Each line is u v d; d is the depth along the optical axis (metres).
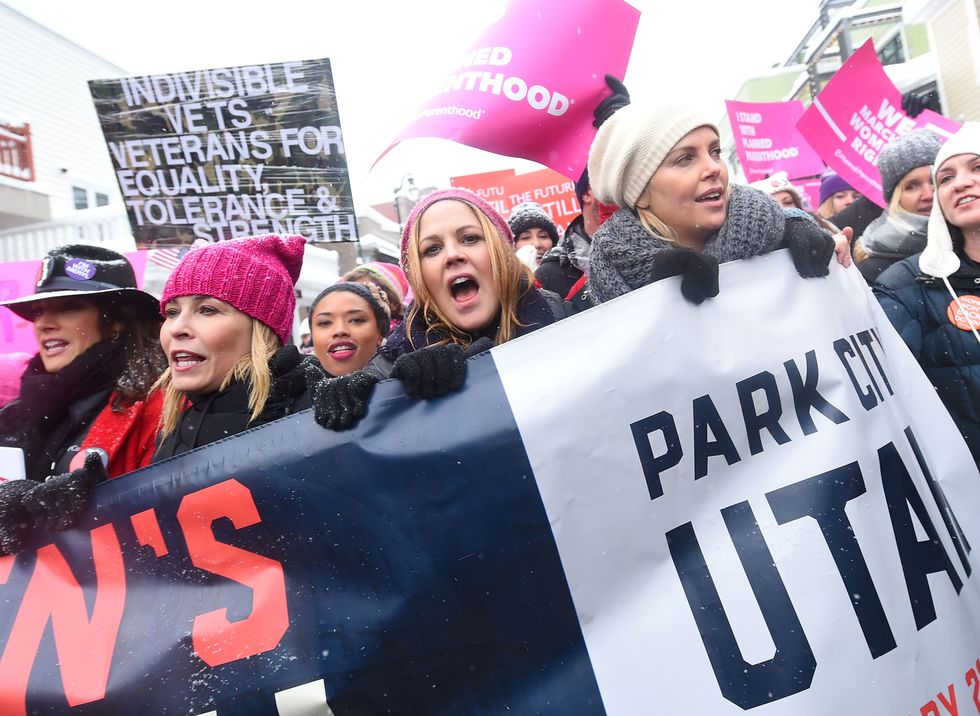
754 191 1.98
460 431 1.65
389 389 1.71
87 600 1.70
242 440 1.73
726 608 1.59
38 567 1.75
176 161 3.09
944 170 2.81
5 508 1.76
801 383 1.82
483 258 2.00
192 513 1.71
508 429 1.65
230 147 3.09
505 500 1.62
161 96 3.06
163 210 3.12
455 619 1.58
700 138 1.96
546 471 1.63
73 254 2.46
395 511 1.63
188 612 1.64
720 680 1.53
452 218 2.01
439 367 1.69
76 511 1.75
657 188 1.99
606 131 2.10
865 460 1.78
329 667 1.56
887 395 1.97
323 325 3.18
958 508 2.04
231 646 1.60
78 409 2.34
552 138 2.96
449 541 1.61
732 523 1.67
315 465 1.67
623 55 2.93
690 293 1.78
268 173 3.10
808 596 1.59
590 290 2.16
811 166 6.76
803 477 1.72
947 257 2.82
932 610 1.67
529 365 1.71
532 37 2.93
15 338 4.46
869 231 4.00
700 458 1.71
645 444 1.69
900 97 4.44
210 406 1.96
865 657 1.55
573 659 1.55
